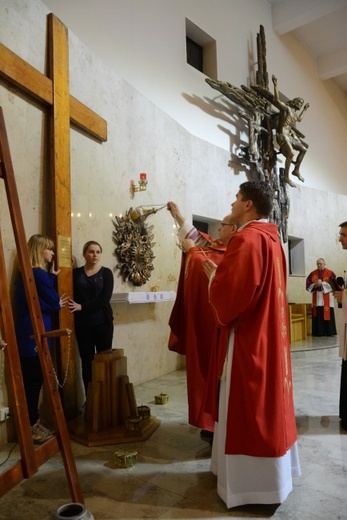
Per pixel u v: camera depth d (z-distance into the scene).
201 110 7.47
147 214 4.99
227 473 2.03
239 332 2.10
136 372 4.98
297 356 7.16
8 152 2.03
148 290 5.25
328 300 9.48
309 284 9.63
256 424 1.97
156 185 5.53
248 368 2.02
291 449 2.35
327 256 11.19
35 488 2.31
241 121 8.59
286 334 2.25
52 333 2.02
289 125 8.74
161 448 2.91
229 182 7.79
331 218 11.43
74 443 3.01
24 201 3.35
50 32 3.67
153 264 5.40
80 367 3.88
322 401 4.27
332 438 3.15
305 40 11.23
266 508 2.07
